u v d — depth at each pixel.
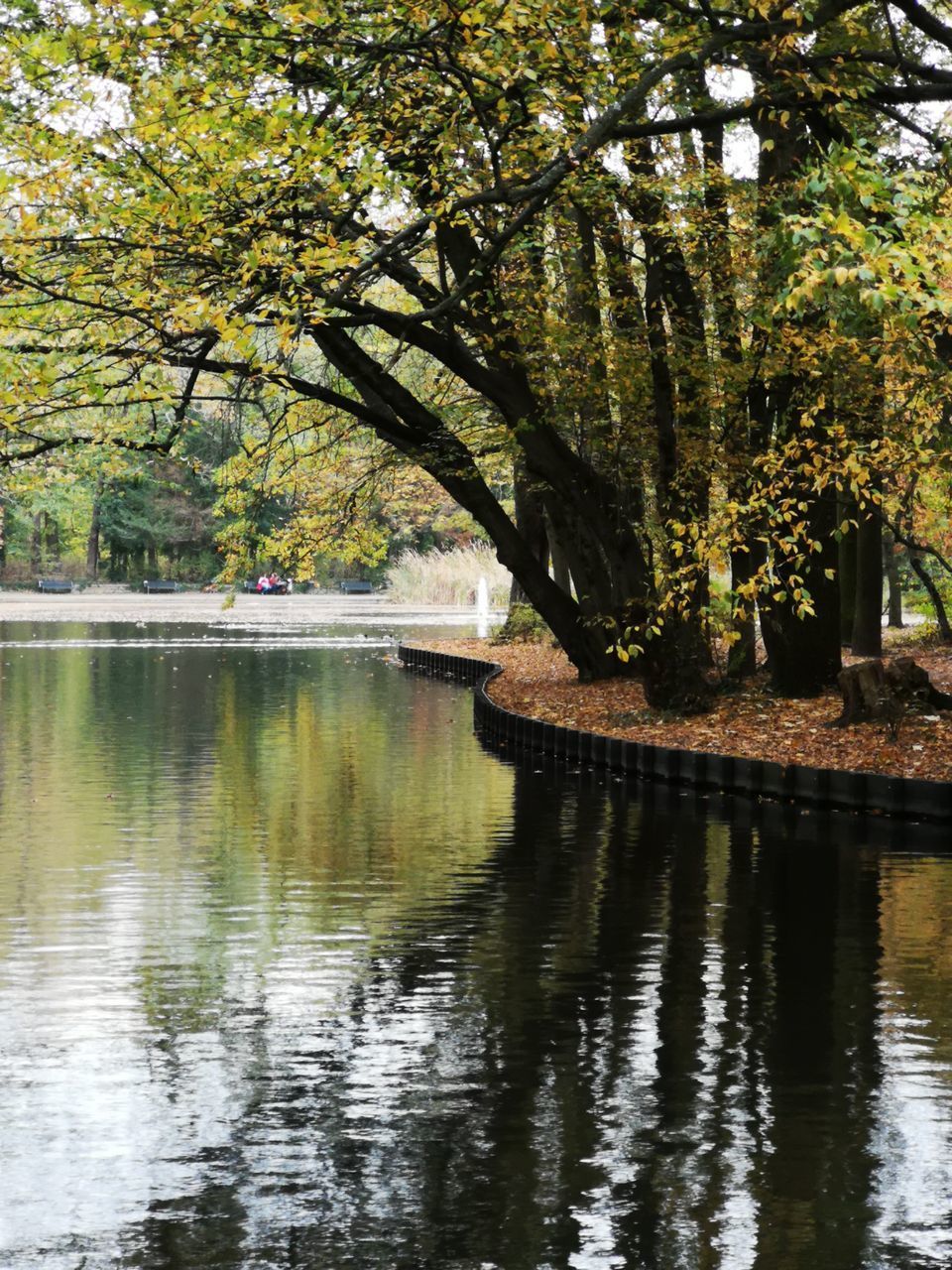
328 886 14.32
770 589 25.11
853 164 13.09
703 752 21.25
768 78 18.05
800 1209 6.97
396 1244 6.63
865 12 21.12
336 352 26.50
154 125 14.82
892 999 10.43
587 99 17.72
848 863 15.49
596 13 17.20
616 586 29.12
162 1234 6.74
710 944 12.04
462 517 64.81
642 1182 7.29
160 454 21.28
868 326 16.84
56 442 20.36
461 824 18.05
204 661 44.78
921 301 12.12
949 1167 7.47
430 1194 7.16
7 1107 8.30
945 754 20.36
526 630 45.56
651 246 24.08
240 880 14.57
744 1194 7.16
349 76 16.41
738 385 22.89
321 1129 7.98
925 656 34.06
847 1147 7.72
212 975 11.03
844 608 37.94
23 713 30.45
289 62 15.96
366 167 15.70
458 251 24.75
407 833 17.31
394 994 10.56
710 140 26.17
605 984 10.81
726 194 22.92
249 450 27.50
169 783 21.31
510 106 16.70
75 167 15.32
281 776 22.12
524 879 14.66
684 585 18.47
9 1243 6.65
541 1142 7.79
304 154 15.10
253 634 57.91
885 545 44.69
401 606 82.56
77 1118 8.14
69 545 112.00
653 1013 10.10
